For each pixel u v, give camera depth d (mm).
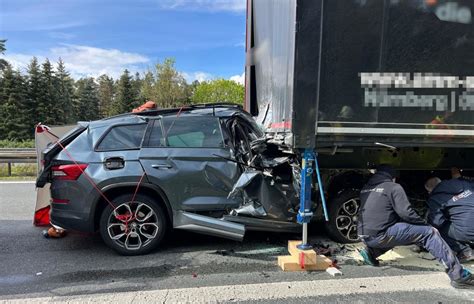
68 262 4426
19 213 7008
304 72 3998
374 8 4082
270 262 4422
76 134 4758
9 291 3643
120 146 4633
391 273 4121
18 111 48375
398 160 5164
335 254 4688
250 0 6648
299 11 3941
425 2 4176
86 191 4441
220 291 3635
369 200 4230
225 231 4574
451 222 4453
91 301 3420
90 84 69250
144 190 4660
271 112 5160
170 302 3408
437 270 4215
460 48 4281
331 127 4082
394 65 4152
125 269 4207
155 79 48000
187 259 4516
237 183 4676
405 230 4027
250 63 6680
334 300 3463
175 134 4770
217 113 5035
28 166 13289
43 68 53906
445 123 4277
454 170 4746
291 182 4836
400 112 4191
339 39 4035
